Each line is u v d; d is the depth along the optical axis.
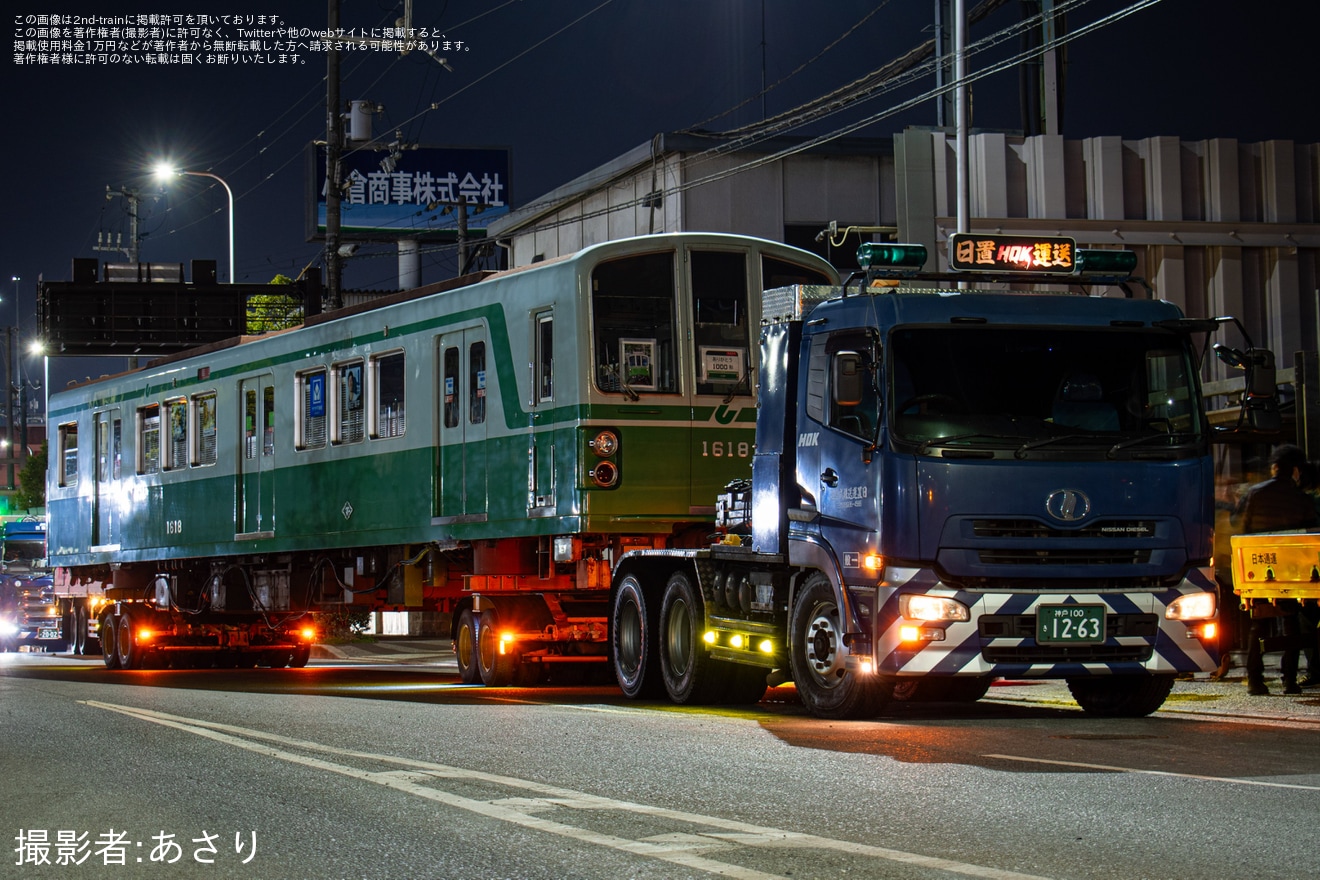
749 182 35.84
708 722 10.52
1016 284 11.52
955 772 7.50
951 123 27.98
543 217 42.62
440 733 9.87
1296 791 6.82
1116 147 26.58
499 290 15.69
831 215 36.09
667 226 36.03
